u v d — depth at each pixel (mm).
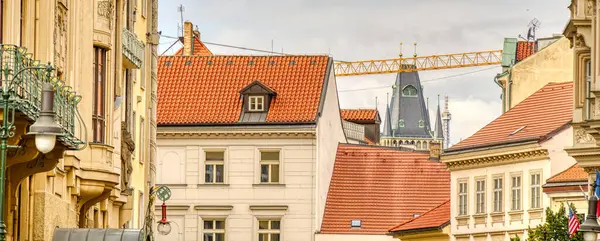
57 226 44500
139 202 66938
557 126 84812
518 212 85875
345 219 99625
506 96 97875
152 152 69188
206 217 99062
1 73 32406
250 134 98438
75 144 38781
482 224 88938
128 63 58750
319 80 100750
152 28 68938
